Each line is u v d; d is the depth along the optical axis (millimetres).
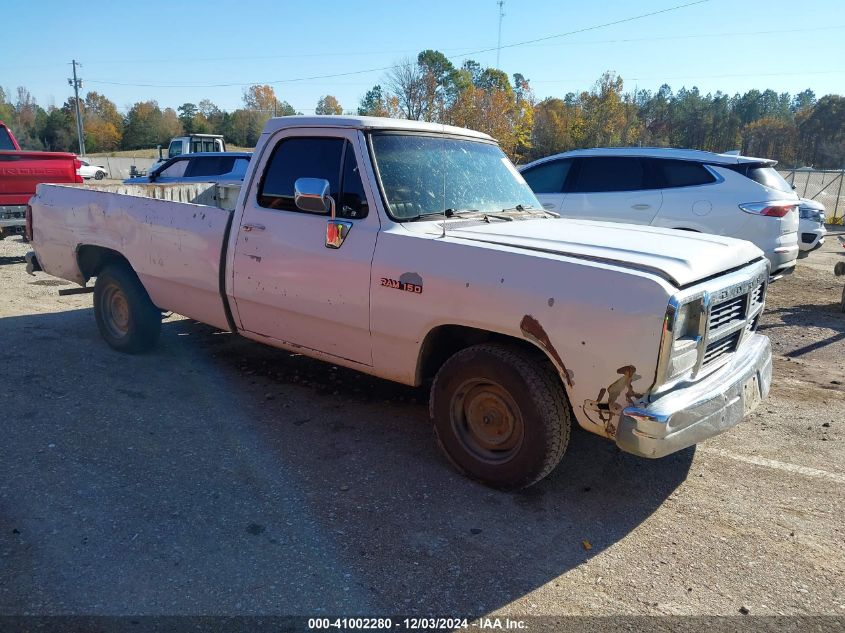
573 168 8875
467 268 3445
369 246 3832
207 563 2924
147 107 102062
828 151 89250
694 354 3168
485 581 2883
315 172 4195
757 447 4324
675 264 3178
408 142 4254
